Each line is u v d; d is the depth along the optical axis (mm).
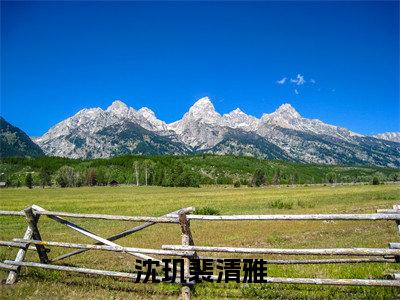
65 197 87688
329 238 20094
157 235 22516
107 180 197375
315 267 12281
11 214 11398
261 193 99188
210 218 9367
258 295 9578
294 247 17422
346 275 11109
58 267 10766
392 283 8531
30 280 10883
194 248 9430
